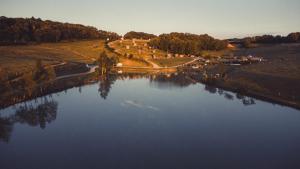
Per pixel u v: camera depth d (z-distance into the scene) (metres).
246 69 173.88
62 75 155.38
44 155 63.88
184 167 58.81
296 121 87.81
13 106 99.75
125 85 148.50
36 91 113.50
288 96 111.88
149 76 183.88
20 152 65.44
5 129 80.62
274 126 83.44
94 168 58.25
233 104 108.44
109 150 66.38
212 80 148.50
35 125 83.88
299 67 162.38
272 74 146.75
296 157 63.44
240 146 69.12
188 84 153.00
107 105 105.44
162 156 63.56
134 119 88.69
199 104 108.19
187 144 70.12
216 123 85.81
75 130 79.25
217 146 69.12
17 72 135.88
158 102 110.56
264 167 58.91
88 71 180.75
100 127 81.56
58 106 104.12
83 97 118.62
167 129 79.94
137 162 60.81
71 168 58.19
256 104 108.50
